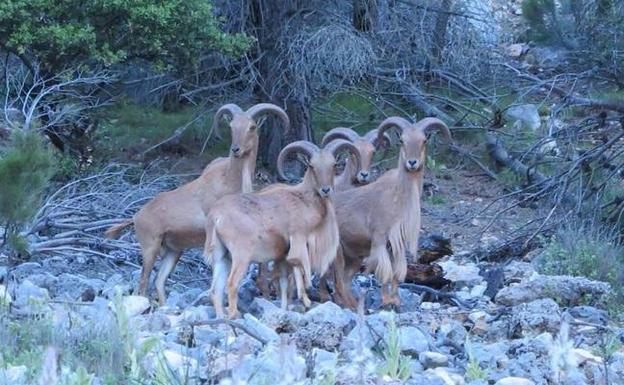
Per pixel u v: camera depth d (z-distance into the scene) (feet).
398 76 123.95
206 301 71.56
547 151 112.37
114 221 86.22
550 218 97.45
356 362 49.01
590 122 108.27
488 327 65.77
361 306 50.34
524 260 92.94
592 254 83.51
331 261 69.26
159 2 105.09
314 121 125.90
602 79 107.55
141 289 73.56
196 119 119.55
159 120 126.93
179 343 58.39
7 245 73.97
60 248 81.61
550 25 103.96
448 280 79.82
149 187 98.07
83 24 103.09
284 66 116.78
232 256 66.33
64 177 102.99
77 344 54.39
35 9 100.94
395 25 121.60
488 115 126.00
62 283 72.13
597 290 73.46
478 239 100.37
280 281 69.51
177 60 109.91
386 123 73.56
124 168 104.99
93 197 92.07
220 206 67.00
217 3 117.60
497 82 128.57
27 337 54.80
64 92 104.17
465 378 53.98
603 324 68.08
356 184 77.41
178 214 72.74
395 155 119.96
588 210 94.58
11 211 67.05
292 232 67.51
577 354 56.08
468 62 127.13
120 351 53.06
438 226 106.11
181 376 50.80
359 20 123.03
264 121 117.29
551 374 52.90
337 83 119.03
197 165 119.65
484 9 138.72
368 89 124.77
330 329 58.80
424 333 61.00
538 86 110.42
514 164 116.78
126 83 118.01
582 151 106.11
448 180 119.24
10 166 66.03
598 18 102.47
